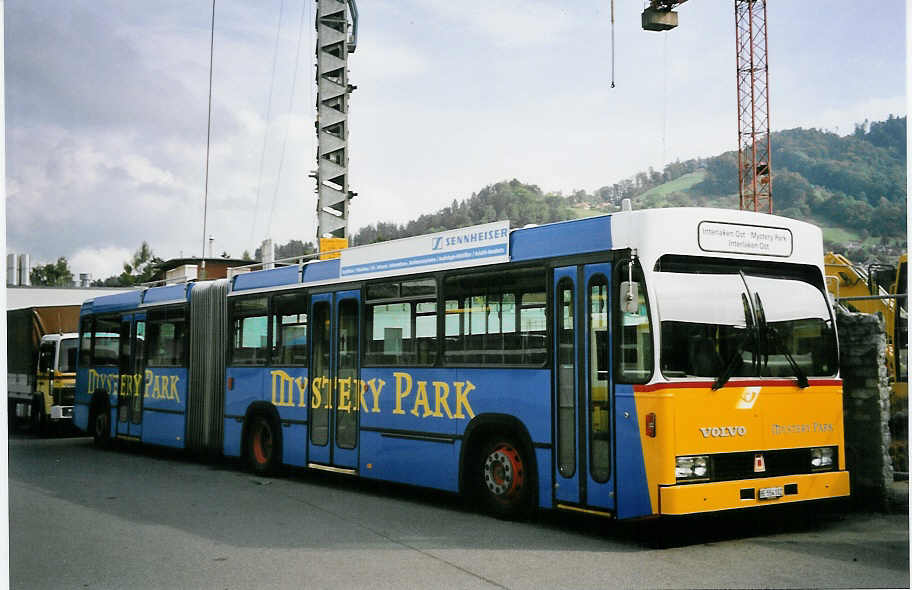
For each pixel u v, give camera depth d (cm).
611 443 838
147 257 8688
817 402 877
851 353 995
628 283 796
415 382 1102
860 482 982
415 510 1062
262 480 1356
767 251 887
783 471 848
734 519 955
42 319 2475
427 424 1080
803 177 12231
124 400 1839
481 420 998
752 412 834
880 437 966
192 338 1620
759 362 848
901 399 1221
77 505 1117
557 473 901
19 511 1074
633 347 824
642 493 802
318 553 820
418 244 1122
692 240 842
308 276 1328
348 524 968
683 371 808
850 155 12400
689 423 798
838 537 854
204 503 1130
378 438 1159
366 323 1200
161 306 1728
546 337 924
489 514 1022
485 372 998
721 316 840
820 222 10862
